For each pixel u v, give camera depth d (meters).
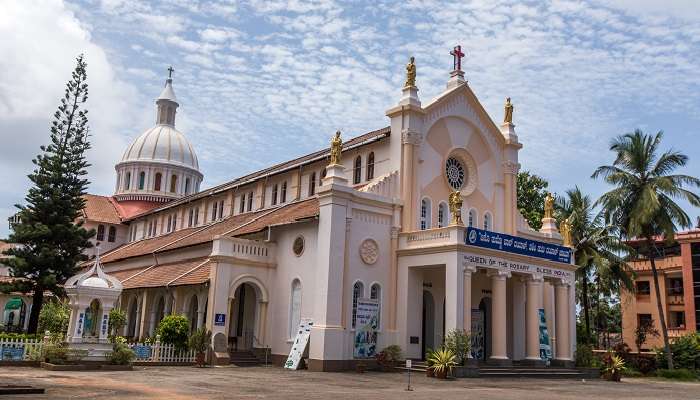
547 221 38.78
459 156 34.53
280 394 16.77
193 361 28.52
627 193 39.28
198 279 31.25
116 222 59.56
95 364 23.59
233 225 38.47
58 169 38.50
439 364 25.16
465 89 34.41
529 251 30.66
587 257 43.22
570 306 33.09
